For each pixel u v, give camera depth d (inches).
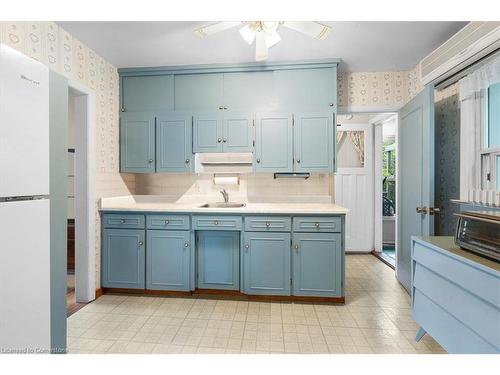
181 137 109.8
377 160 163.8
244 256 96.9
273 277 95.7
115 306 93.0
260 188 120.9
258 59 78.5
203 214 98.5
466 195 79.5
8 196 46.0
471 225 54.4
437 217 99.7
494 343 45.8
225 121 107.6
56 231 58.5
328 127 103.6
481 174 77.2
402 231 110.7
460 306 53.5
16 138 47.4
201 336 74.8
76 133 96.2
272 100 108.0
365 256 156.8
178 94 112.5
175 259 100.6
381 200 163.0
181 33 87.0
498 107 74.6
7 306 46.1
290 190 120.1
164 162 111.0
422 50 97.5
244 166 108.1
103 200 102.4
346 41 91.4
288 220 94.5
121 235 102.3
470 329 51.4
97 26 82.9
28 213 50.0
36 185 51.9
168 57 104.1
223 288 100.8
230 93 110.0
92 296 97.1
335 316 85.9
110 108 108.7
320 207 102.0
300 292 94.7
